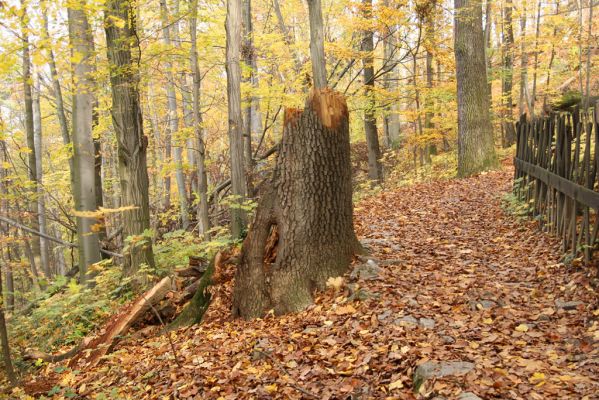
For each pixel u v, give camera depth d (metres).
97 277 8.39
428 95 16.02
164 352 5.66
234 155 10.12
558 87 22.33
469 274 6.16
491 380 3.53
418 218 9.63
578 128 6.04
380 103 15.24
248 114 13.73
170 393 4.57
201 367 4.93
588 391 3.26
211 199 15.14
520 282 5.73
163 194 19.36
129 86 8.45
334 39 15.59
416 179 15.91
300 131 6.09
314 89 6.14
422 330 4.66
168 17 10.30
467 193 11.58
